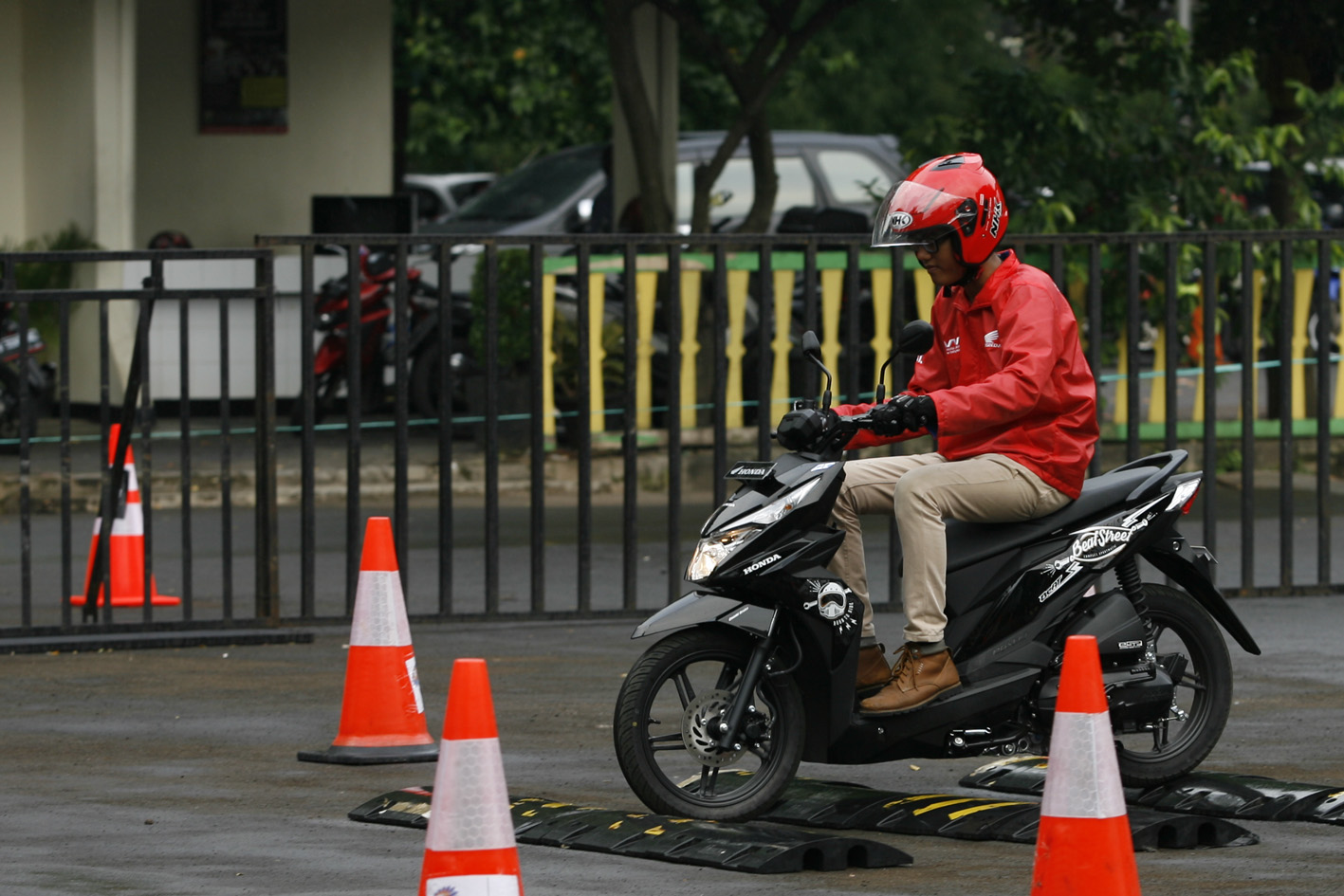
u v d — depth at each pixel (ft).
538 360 66.95
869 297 106.73
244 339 122.42
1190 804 42.47
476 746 30.35
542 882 36.76
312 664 60.39
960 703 40.78
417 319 119.24
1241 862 38.40
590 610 67.82
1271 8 110.11
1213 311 70.95
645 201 107.34
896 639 62.85
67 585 63.05
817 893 36.04
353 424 65.82
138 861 38.32
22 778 45.78
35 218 124.47
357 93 133.59
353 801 43.73
